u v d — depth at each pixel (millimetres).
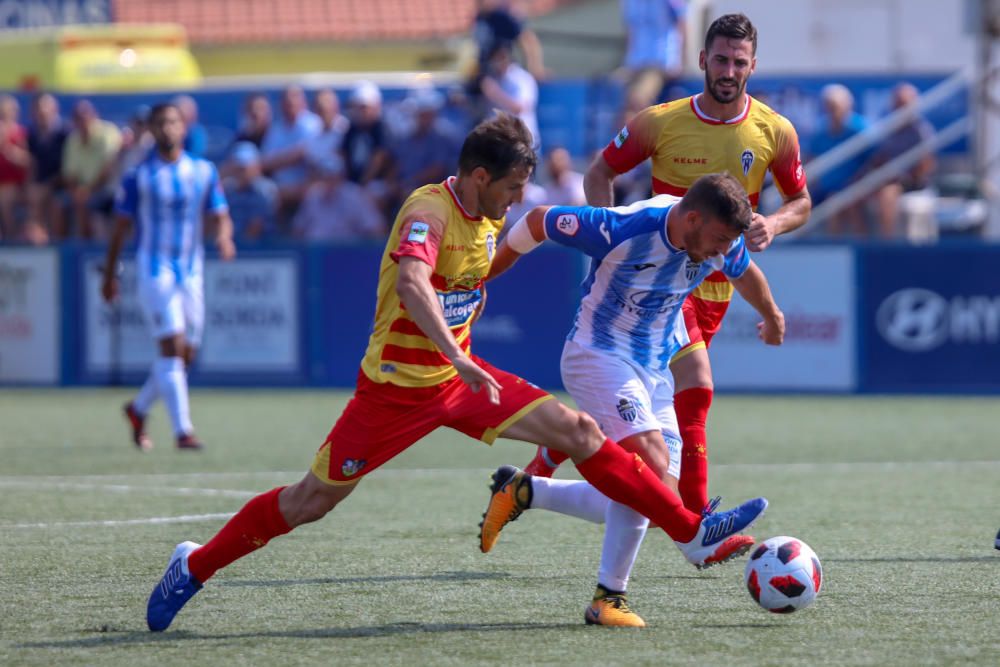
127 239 49562
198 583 15469
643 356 17406
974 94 50812
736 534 15539
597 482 15438
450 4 78750
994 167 53219
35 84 67625
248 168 52812
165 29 70375
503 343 47312
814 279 45844
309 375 48875
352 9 78938
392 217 51781
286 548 20734
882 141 49844
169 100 58094
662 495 15398
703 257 16141
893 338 45469
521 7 68938
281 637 15141
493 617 16125
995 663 13844
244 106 57344
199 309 33656
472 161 15195
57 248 50000
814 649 14461
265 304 49031
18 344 50406
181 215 32969
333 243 48500
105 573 18766
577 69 68875
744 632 15281
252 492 26828
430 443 35969
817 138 51344
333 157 51781
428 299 14578
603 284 17047
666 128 20328
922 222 49625
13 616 16219
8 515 24016
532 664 13898
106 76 68625
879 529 22391
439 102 54094
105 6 81000
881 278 45438
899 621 15781
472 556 20078
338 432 15438
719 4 62906
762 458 32031
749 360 46500
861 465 30766
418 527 22719
